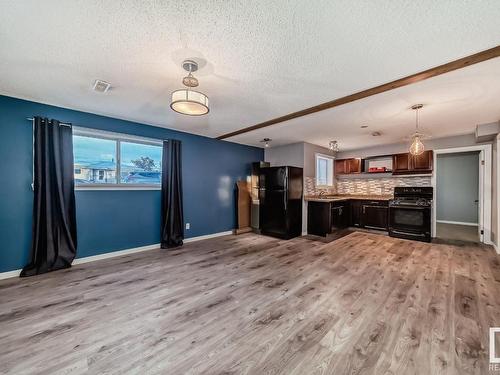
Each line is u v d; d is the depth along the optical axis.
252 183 5.58
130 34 1.61
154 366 1.39
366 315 1.94
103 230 3.49
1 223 2.72
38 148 2.83
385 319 1.87
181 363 1.42
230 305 2.11
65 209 3.05
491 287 2.44
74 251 3.13
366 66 2.01
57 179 2.97
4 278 2.71
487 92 2.51
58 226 3.02
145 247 3.94
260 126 3.99
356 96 2.66
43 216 2.91
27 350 1.53
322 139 5.02
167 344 1.59
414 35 1.59
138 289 2.45
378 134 4.47
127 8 1.36
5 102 2.73
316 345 1.57
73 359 1.45
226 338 1.65
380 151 5.63
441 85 2.36
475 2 1.29
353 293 2.33
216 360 1.44
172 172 4.17
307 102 2.87
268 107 3.04
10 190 2.77
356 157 6.10
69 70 2.12
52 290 2.42
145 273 2.90
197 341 1.62
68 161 3.09
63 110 3.13
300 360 1.44
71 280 2.68
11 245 2.77
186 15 1.42
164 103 2.96
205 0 1.30
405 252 3.78
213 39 1.66
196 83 1.99
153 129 4.04
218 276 2.80
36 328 1.77
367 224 5.43
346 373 1.33
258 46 1.73
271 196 5.04
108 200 3.54
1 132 2.71
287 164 5.60
